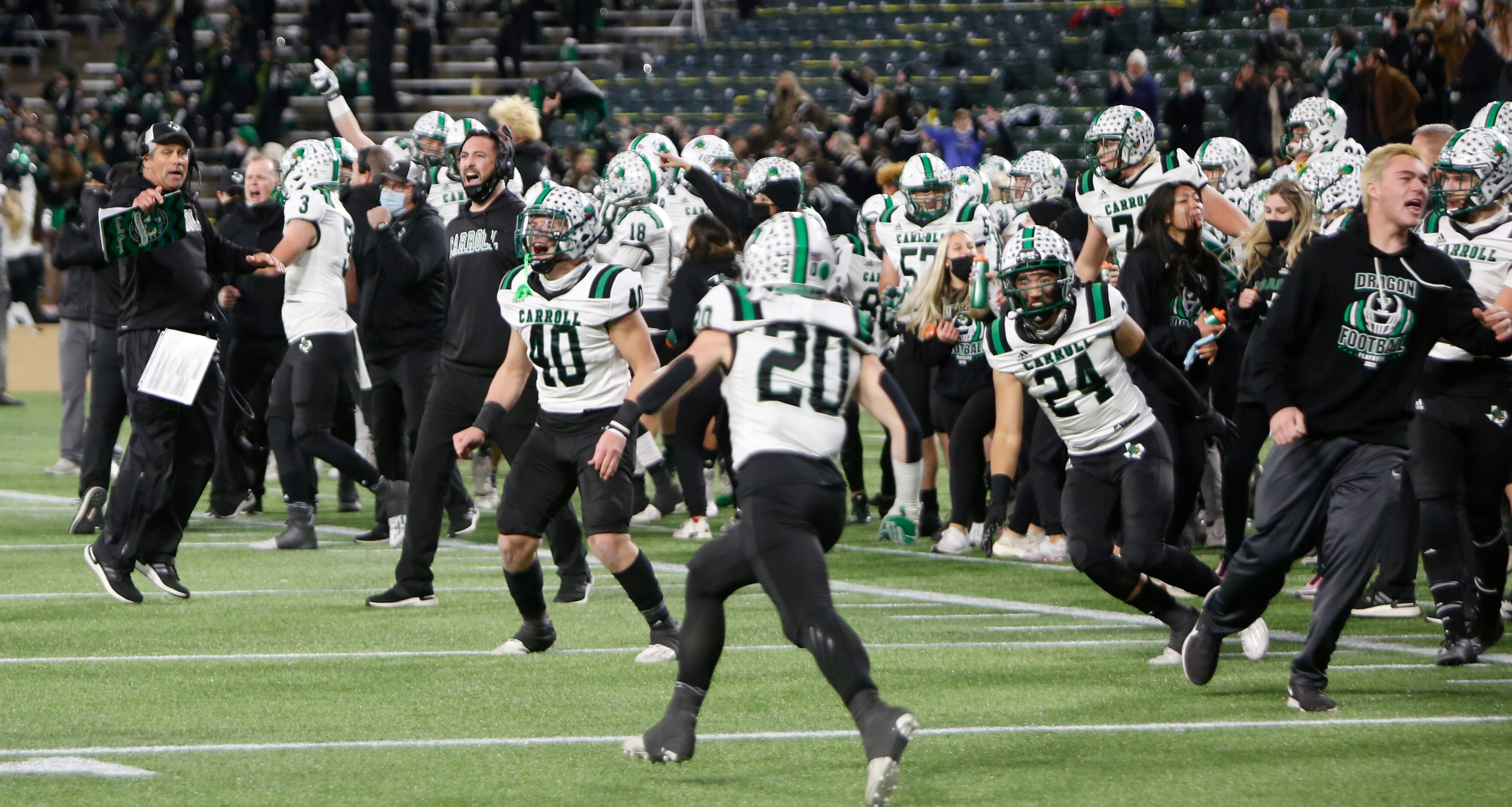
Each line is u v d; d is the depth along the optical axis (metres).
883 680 22.61
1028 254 22.08
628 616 28.05
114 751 18.28
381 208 33.47
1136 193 31.50
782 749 18.61
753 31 106.38
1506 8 72.94
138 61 104.44
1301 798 16.47
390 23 99.12
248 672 22.94
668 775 17.41
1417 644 25.69
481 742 18.83
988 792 16.75
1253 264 31.00
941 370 35.53
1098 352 22.50
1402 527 20.28
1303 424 19.88
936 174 37.00
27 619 27.36
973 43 100.75
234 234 38.47
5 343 75.19
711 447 40.62
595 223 23.30
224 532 39.47
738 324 16.48
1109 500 23.25
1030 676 22.89
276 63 99.06
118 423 37.56
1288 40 78.75
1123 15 96.75
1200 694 21.73
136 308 28.03
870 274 38.88
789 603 15.88
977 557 35.75
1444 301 19.86
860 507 42.06
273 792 16.59
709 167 43.91
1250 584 20.86
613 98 101.12
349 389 37.88
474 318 27.61
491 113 38.44
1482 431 23.55
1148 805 16.25
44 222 93.94
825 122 72.12
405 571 28.78
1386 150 19.88
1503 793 16.61
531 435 23.83
